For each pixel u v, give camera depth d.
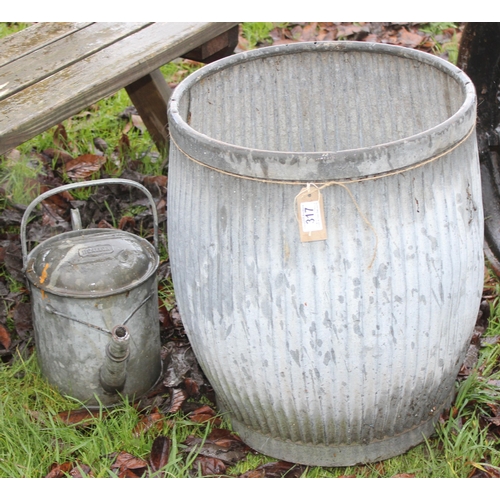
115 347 2.22
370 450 2.22
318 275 1.96
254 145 2.38
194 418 2.33
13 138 2.20
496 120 2.68
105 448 2.27
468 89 2.09
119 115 3.32
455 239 2.02
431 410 2.23
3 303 2.62
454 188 2.00
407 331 2.03
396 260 1.97
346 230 1.95
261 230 1.97
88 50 2.50
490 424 2.29
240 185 1.96
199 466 2.22
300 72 2.35
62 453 2.26
